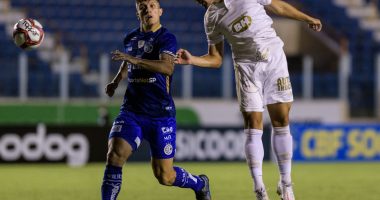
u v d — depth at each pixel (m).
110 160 18.88
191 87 54.41
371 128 46.88
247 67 20.88
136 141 19.02
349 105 58.53
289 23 62.16
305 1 69.81
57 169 39.78
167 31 19.23
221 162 44.06
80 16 64.38
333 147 46.28
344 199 26.30
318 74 60.38
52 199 26.03
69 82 55.28
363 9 71.12
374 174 37.72
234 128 44.25
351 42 67.12
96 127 42.59
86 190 29.25
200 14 67.38
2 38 59.91
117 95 50.12
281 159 21.06
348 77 59.34
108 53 61.59
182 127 43.50
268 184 32.00
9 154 41.34
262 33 20.73
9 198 26.39
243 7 20.62
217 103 52.78
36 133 41.56
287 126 21.12
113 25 64.50
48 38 60.97
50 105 48.59
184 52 20.00
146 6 19.03
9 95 51.59
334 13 70.00
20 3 63.78
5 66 51.69
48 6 64.25
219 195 27.27
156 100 19.19
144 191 28.41
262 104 21.02
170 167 19.86
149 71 19.05
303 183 32.47
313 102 54.81
